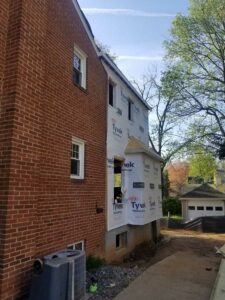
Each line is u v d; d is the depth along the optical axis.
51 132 7.59
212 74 25.78
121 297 6.14
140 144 14.09
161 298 6.11
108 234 11.16
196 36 25.34
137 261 12.16
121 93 13.66
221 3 24.19
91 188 9.88
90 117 10.16
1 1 6.12
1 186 5.58
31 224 6.05
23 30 6.20
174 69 26.19
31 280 5.75
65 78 8.54
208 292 6.55
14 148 5.72
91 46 10.66
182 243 16.75
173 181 57.91
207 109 26.27
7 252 5.37
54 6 8.12
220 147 26.03
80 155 9.48
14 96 5.86
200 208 30.94
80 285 5.54
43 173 7.12
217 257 11.04
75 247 8.62
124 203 13.12
